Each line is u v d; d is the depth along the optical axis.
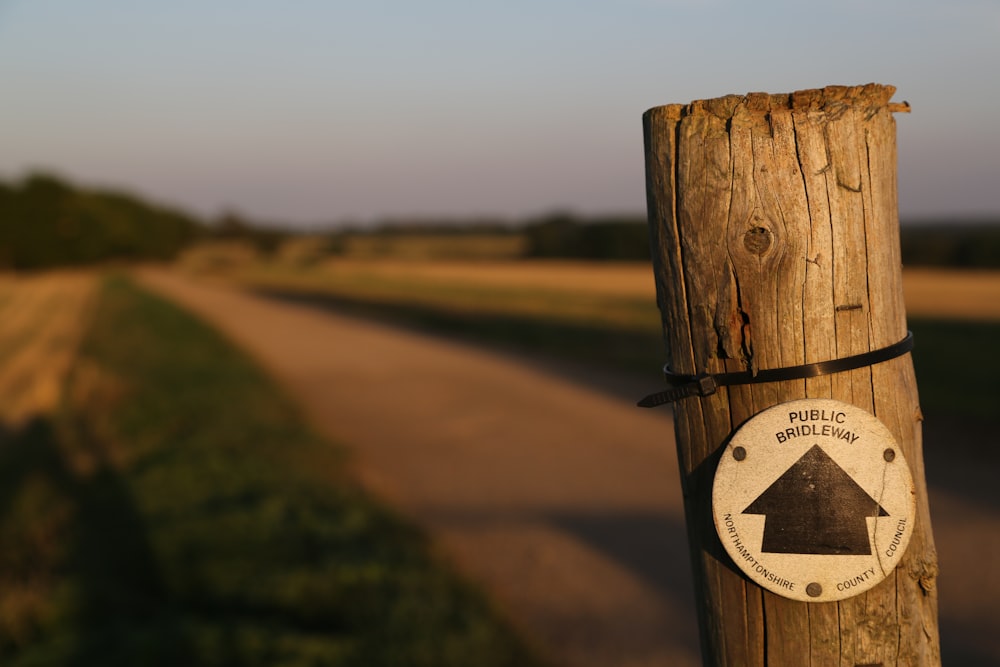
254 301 38.44
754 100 1.26
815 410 1.27
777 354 1.28
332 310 31.33
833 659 1.32
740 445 1.30
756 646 1.35
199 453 7.95
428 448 9.06
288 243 102.94
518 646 4.23
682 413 1.38
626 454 8.46
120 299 38.81
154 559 5.29
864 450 1.27
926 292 32.31
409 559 5.24
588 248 65.50
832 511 1.28
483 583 5.12
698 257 1.29
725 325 1.29
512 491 7.28
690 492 1.39
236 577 4.93
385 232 107.44
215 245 116.31
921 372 12.27
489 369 14.92
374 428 10.21
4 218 76.81
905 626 1.31
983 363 13.12
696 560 1.41
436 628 4.28
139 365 15.80
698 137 1.27
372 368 15.41
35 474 8.54
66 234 80.12
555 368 14.74
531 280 49.12
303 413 11.06
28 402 13.49
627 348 17.06
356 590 4.72
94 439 9.73
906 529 1.27
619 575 5.26
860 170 1.25
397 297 36.91
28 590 4.87
